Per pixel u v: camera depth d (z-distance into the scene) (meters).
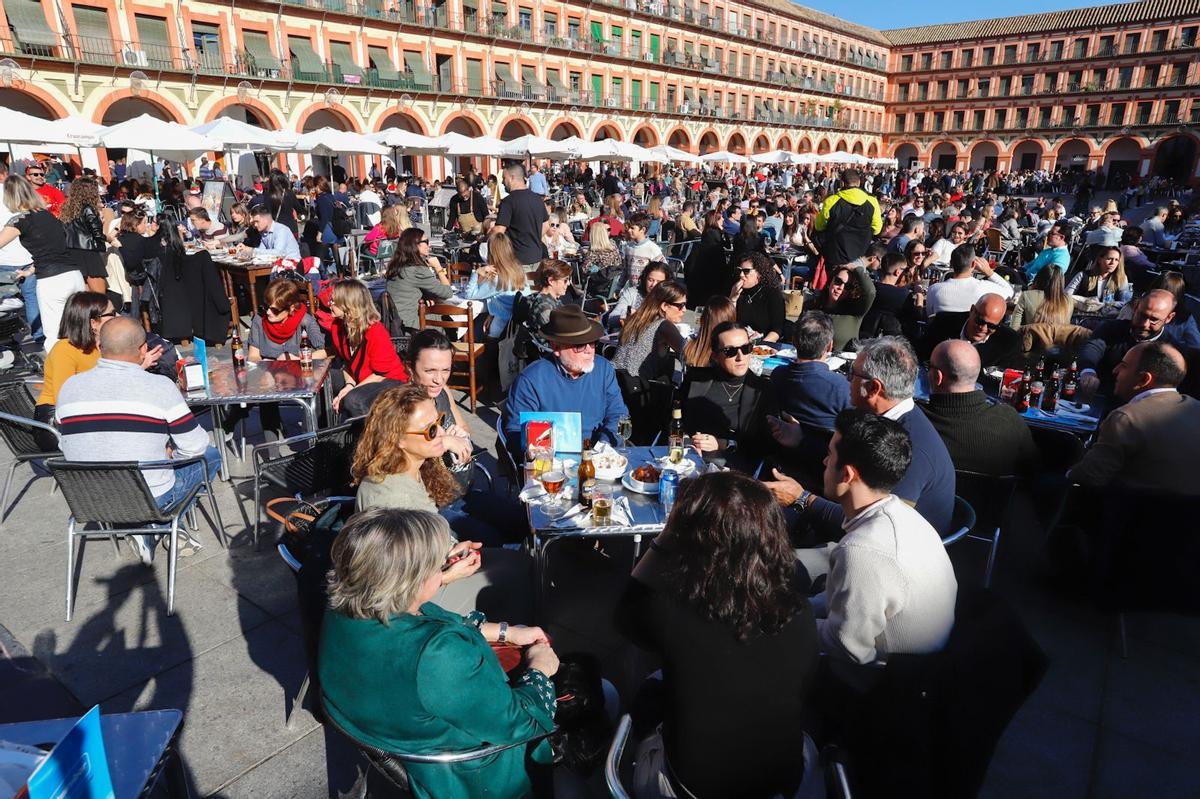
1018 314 6.57
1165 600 3.11
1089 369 4.89
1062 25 55.06
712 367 4.41
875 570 2.10
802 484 3.92
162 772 1.82
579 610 3.57
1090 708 2.98
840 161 35.53
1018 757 2.72
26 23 22.92
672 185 31.52
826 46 59.50
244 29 28.14
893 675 1.96
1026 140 57.91
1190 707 2.99
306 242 12.03
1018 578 3.94
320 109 32.22
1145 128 52.00
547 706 2.03
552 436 3.50
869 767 1.99
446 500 3.11
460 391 7.04
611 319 7.38
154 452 3.62
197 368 4.49
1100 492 3.28
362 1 31.69
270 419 5.44
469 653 1.82
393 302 6.75
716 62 50.41
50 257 7.08
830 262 8.45
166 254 6.97
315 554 2.49
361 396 4.51
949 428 3.48
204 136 14.95
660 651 1.77
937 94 62.81
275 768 2.66
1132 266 9.49
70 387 3.51
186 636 3.38
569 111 40.88
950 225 12.89
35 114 25.44
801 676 1.75
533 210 7.91
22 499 4.72
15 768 1.54
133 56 25.14
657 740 2.01
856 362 3.12
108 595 3.68
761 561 1.70
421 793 1.84
